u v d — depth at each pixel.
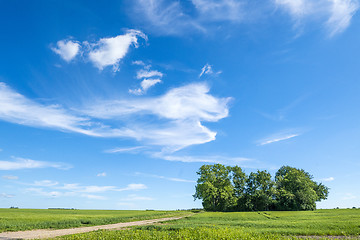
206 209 88.12
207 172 87.19
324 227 27.11
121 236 20.89
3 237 23.16
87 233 24.14
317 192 99.31
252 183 88.19
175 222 39.50
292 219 44.03
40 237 22.78
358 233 22.62
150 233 22.81
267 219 45.94
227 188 84.44
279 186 90.81
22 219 40.41
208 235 20.14
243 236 19.58
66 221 37.78
